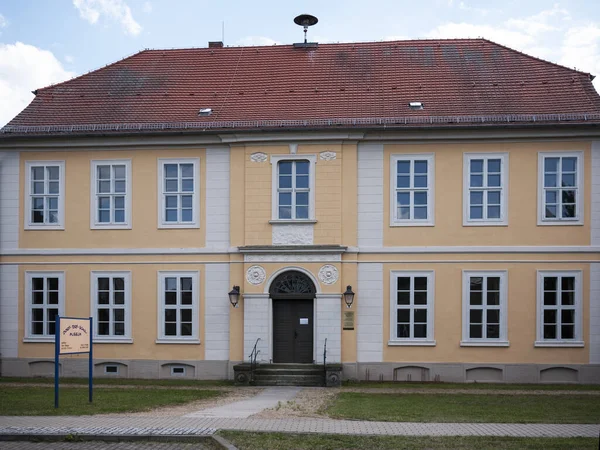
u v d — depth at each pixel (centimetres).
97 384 2362
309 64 2845
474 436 1329
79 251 2572
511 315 2430
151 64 2939
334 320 2452
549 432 1390
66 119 2641
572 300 2425
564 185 2445
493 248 2439
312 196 2492
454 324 2444
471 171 2472
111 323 2558
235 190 2527
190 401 1914
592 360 2402
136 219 2564
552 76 2644
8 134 2573
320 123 2484
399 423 1498
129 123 2580
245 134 2508
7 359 2577
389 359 2450
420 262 2461
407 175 2491
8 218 2608
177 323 2536
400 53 2853
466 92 2609
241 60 2917
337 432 1365
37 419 1541
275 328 2500
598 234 2419
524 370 2411
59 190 2595
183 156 2564
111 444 1307
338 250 2450
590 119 2409
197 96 2727
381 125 2444
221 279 2523
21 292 2589
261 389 2239
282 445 1250
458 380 2427
